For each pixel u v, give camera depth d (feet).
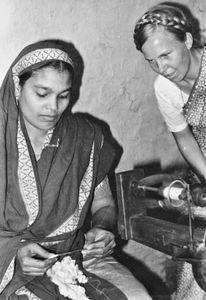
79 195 6.68
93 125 6.86
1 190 6.07
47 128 6.11
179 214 7.30
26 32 7.85
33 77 5.87
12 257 5.99
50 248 6.33
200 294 7.41
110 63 9.08
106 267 6.59
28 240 6.22
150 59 6.73
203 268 5.08
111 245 6.57
